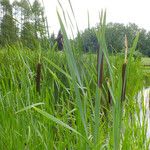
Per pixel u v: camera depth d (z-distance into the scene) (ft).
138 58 11.93
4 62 9.51
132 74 9.84
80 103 3.01
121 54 8.30
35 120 4.83
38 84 5.13
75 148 4.35
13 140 4.76
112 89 3.16
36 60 7.57
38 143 4.65
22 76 5.43
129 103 5.98
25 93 5.25
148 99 6.92
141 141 4.87
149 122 6.64
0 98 5.40
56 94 6.97
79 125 3.92
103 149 4.54
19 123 4.96
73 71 2.96
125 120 4.66
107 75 8.68
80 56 3.51
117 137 3.08
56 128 4.97
